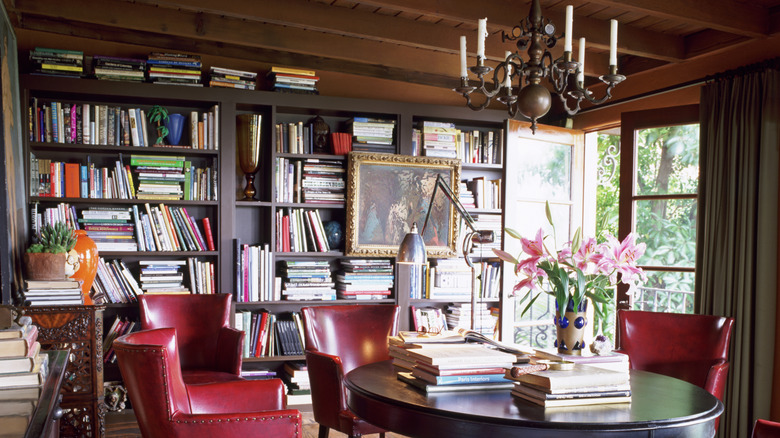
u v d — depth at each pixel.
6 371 1.62
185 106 4.78
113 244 4.43
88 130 4.39
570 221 5.32
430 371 2.18
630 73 4.93
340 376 2.85
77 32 4.45
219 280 4.62
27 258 3.38
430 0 3.61
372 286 4.95
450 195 3.37
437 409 1.91
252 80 4.70
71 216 4.34
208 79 4.82
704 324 3.20
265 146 4.93
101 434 3.39
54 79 4.23
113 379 4.43
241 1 3.77
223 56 4.82
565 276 2.37
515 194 4.88
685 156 4.36
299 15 3.94
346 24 4.11
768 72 3.77
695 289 4.14
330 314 3.38
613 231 8.44
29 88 4.18
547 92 2.69
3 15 3.43
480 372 2.20
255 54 4.92
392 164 4.94
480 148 5.34
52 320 3.29
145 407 2.14
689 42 4.39
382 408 2.06
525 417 1.84
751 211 3.83
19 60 4.38
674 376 3.21
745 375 3.81
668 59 4.42
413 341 2.50
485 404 1.99
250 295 4.68
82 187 4.38
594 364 2.35
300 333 4.79
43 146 4.29
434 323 5.12
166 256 4.70
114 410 4.35
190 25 4.27
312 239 4.86
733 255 3.92
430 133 5.11
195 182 4.62
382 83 5.33
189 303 3.98
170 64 4.49
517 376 2.07
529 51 2.73
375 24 4.19
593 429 1.79
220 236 4.62
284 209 4.93
